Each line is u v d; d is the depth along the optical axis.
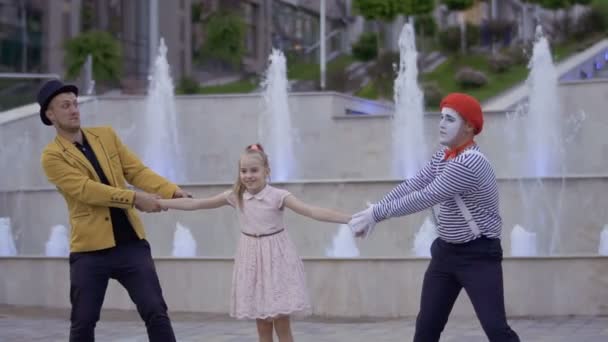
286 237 6.31
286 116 19.08
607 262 9.94
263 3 48.16
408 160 18.61
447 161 5.86
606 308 9.95
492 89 35.34
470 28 42.38
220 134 19.36
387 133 18.69
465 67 38.59
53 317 10.47
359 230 5.86
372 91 36.84
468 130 5.85
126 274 6.14
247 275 6.24
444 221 5.81
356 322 9.90
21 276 11.39
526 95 27.19
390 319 10.09
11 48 30.80
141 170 6.50
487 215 5.75
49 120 6.20
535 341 8.42
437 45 43.22
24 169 17.59
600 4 41.88
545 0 41.16
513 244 12.55
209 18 43.28
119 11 35.88
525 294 10.03
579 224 12.42
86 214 6.09
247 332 9.22
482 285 5.70
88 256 6.11
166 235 13.34
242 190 6.29
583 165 17.69
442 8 47.69
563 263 10.01
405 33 19.58
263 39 48.00
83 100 19.62
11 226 14.34
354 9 40.66
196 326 9.66
